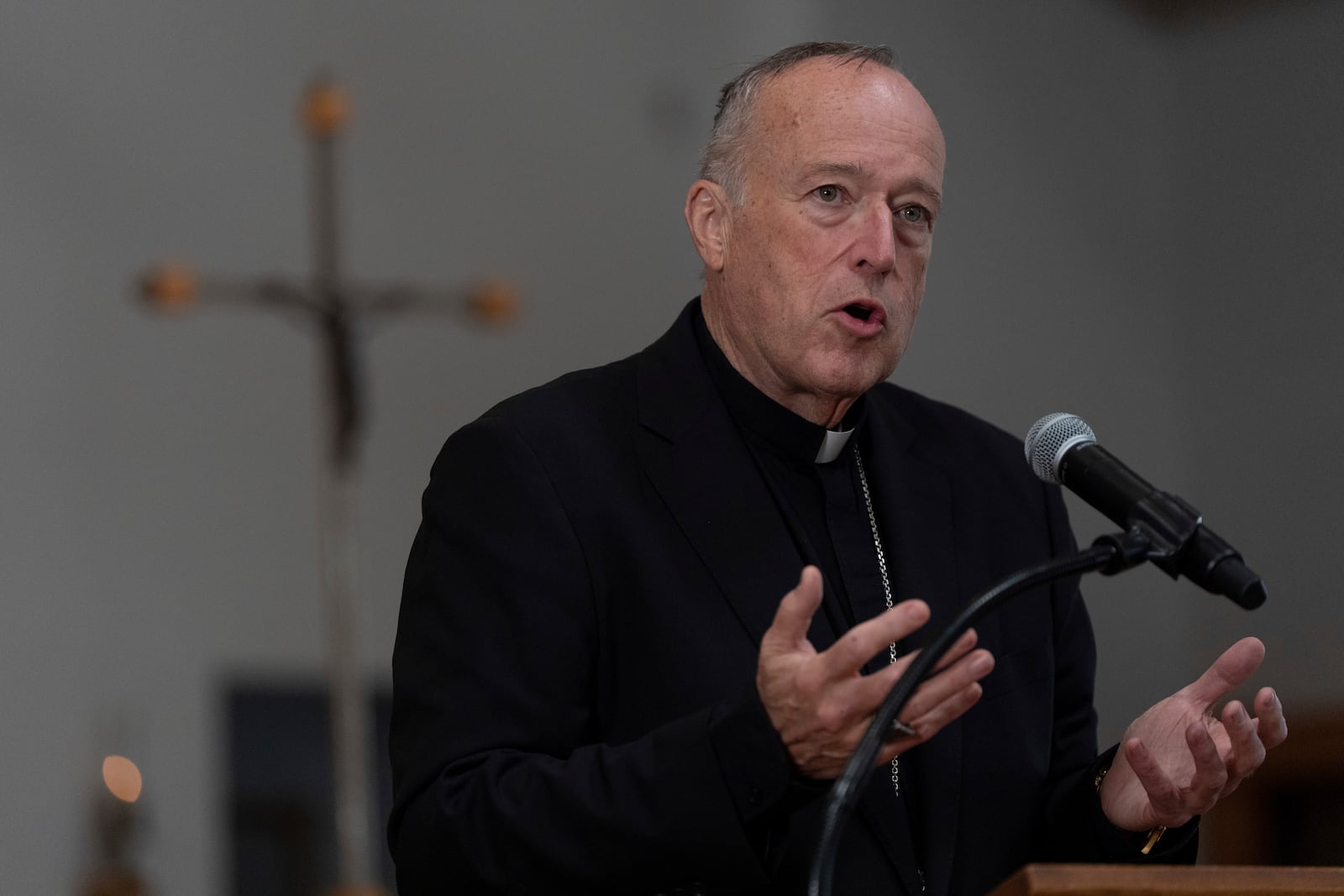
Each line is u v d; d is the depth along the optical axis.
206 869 21.36
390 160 24.34
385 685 23.12
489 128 25.27
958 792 6.36
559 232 25.45
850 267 6.48
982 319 26.62
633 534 6.34
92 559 21.59
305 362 23.58
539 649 6.07
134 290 22.36
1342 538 25.42
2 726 20.58
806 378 6.58
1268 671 25.36
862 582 6.83
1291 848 24.50
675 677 6.12
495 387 24.73
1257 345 26.97
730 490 6.57
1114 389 27.45
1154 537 5.02
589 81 26.08
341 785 20.72
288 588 22.91
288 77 23.88
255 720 22.25
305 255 23.67
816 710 4.81
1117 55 28.83
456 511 6.38
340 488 21.00
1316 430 26.02
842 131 6.53
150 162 22.69
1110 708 24.91
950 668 4.82
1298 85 27.27
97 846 20.64
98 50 22.42
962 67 27.31
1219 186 27.91
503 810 5.51
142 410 22.30
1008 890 4.47
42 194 21.88
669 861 5.25
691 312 7.29
